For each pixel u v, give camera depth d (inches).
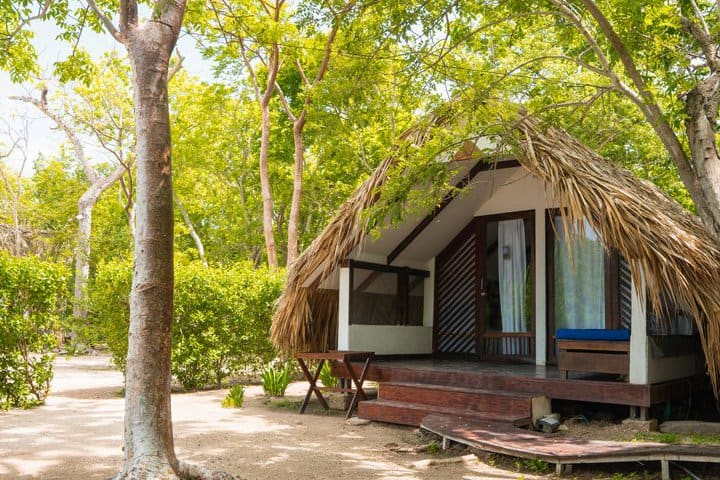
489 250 400.2
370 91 346.3
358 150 664.4
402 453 237.0
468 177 364.5
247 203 998.4
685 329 319.0
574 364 283.9
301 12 310.0
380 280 386.0
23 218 1051.3
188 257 928.3
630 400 265.7
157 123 174.4
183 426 284.0
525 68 405.4
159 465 161.5
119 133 882.1
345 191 844.6
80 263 851.4
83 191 1100.5
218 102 775.7
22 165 986.1
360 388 328.5
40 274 332.5
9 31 284.2
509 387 292.8
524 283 382.9
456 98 295.7
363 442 256.8
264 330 438.3
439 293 421.4
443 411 281.9
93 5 186.9
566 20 333.1
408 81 311.3
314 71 616.7
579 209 266.7
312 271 345.4
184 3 187.3
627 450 194.5
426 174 276.7
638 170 505.4
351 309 359.6
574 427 274.2
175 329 408.5
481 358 393.1
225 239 1077.8
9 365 323.9
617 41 272.2
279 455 227.6
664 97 301.6
